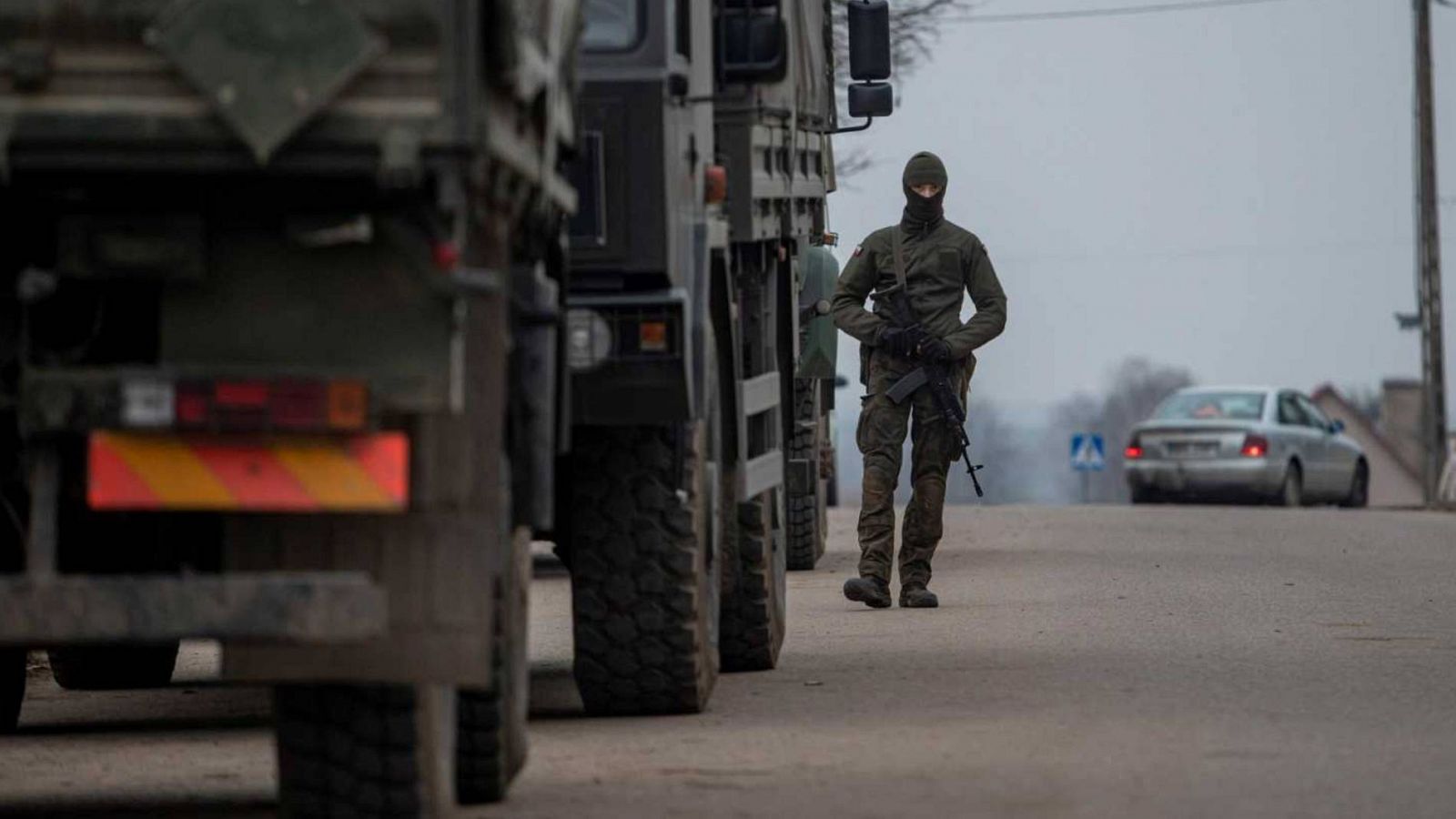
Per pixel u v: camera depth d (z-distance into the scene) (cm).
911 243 4766
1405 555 6444
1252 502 11188
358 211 1973
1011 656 3881
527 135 2173
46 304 2080
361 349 1977
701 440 3166
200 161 1928
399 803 2123
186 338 1988
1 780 2750
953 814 2355
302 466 1959
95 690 3831
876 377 4838
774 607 3781
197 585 1923
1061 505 9669
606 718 3183
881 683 3534
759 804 2439
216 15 1917
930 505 4856
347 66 1909
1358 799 2423
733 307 3409
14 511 2286
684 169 3117
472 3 1916
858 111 4597
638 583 3144
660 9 3020
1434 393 16762
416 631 2041
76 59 1931
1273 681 3481
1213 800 2420
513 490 2347
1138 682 3472
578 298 3033
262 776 2775
